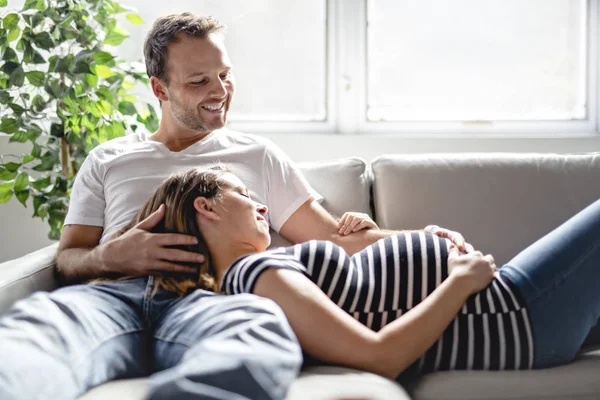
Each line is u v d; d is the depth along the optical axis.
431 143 2.48
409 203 1.78
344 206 1.83
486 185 1.79
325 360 1.10
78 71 2.04
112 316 1.16
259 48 2.58
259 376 0.88
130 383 1.08
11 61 2.08
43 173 2.45
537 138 2.46
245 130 2.59
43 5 2.11
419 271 1.26
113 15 2.46
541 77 2.57
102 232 1.74
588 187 1.78
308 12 2.56
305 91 2.60
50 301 1.09
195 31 1.77
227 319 1.01
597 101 2.55
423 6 2.55
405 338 1.10
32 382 0.90
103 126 2.15
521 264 1.28
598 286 1.25
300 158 2.50
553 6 2.54
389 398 0.96
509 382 1.15
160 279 1.29
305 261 1.21
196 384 0.85
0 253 2.50
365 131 2.59
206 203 1.33
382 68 2.59
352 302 1.22
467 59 2.57
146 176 1.72
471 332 1.20
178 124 1.81
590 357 1.29
